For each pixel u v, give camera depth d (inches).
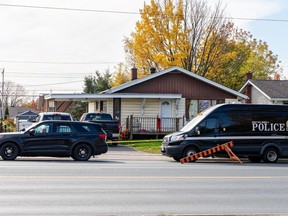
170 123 1542.8
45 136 909.8
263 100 1884.8
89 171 717.3
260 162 1008.9
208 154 943.7
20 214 408.5
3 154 897.5
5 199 479.5
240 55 2664.9
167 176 678.5
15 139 899.4
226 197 514.6
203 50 2006.6
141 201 479.8
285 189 577.9
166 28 1910.7
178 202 479.2
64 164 824.9
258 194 538.6
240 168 824.3
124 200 483.8
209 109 986.1
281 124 989.8
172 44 1905.8
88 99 1605.6
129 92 1566.2
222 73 2309.3
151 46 1911.9
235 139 968.3
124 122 1528.1
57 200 477.1
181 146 951.0
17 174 666.8
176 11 1907.0
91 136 928.9
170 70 1577.3
